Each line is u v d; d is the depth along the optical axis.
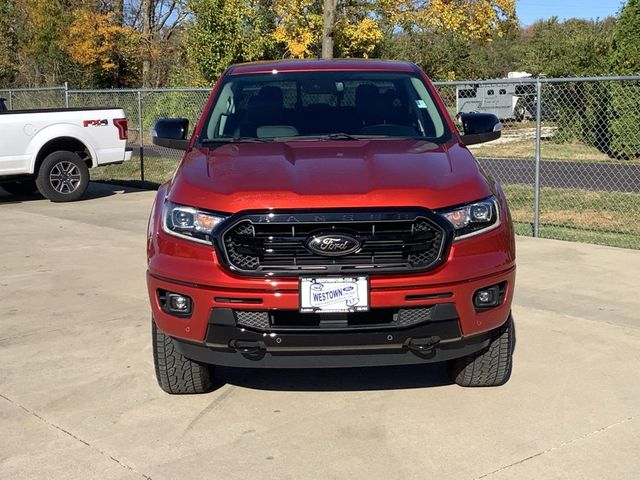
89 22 35.78
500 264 3.85
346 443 3.75
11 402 4.32
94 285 7.01
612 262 7.57
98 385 4.57
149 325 5.74
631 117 17.92
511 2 22.89
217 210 3.76
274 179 3.88
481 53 39.31
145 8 38.59
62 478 3.45
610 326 5.50
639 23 17.72
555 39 25.98
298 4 22.27
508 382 4.48
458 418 4.01
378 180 3.84
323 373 4.71
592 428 3.86
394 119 4.99
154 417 4.10
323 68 5.39
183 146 5.34
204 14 23.56
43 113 12.46
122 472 3.49
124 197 13.54
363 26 22.25
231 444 3.76
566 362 4.80
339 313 3.64
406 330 3.66
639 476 3.37
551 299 6.23
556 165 17.16
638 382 4.45
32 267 7.79
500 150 20.86
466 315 3.75
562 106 21.75
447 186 3.85
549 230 9.59
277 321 3.70
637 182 14.20
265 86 5.25
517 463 3.50
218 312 3.70
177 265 3.81
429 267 3.66
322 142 4.66
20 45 37.72
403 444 3.72
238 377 4.67
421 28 24.88
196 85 24.83
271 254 3.65
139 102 15.52
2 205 12.65
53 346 5.29
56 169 12.74
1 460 3.62
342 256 3.64
